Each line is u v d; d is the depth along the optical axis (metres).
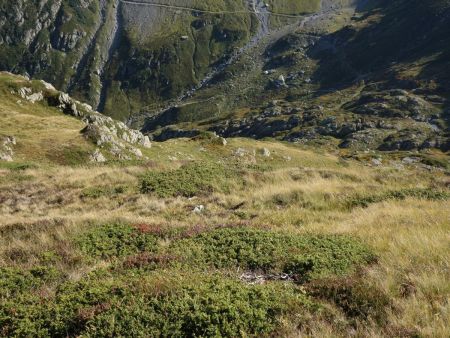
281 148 107.25
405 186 27.02
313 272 10.44
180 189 25.95
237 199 23.80
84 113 85.88
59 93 87.81
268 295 8.47
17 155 55.28
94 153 60.50
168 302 7.93
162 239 15.01
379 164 119.12
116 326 7.49
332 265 10.92
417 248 11.36
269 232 14.20
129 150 67.50
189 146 89.62
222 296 8.02
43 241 15.96
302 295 8.73
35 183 31.97
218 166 31.58
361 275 10.01
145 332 7.31
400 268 10.02
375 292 8.65
